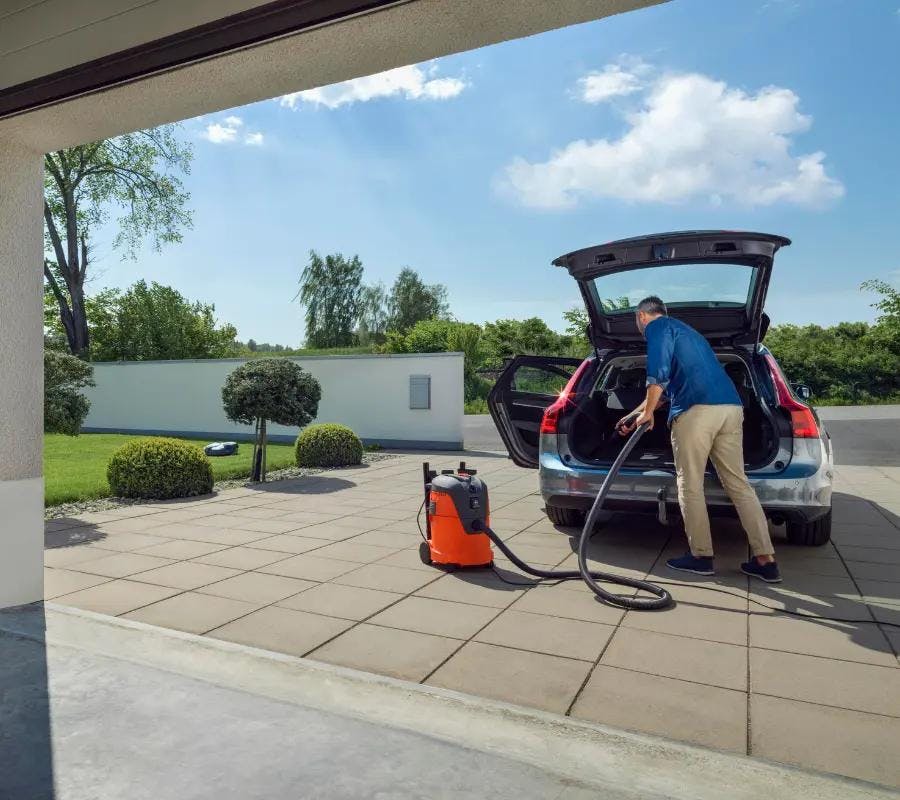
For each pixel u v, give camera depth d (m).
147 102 3.54
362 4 2.72
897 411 22.83
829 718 2.59
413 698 2.75
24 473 4.00
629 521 6.15
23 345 4.01
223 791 2.15
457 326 29.91
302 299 51.78
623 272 5.20
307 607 3.88
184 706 2.71
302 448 10.52
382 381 13.60
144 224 25.55
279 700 2.75
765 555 4.28
